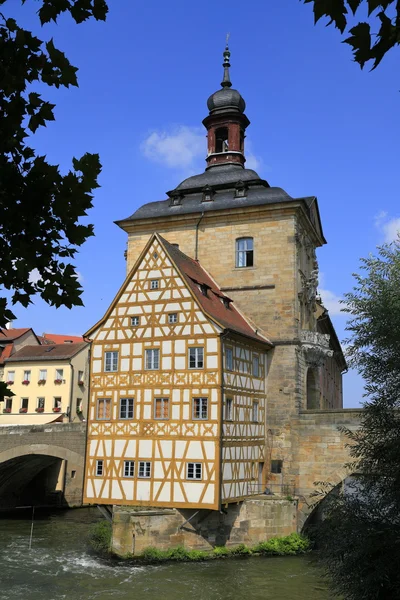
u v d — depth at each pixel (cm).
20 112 541
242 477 3228
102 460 3225
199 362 3103
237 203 4078
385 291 1547
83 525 4209
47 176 538
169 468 3052
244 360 3388
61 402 5662
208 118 4672
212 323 3109
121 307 3353
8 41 527
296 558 3005
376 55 433
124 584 2550
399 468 1339
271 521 3148
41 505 5019
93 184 557
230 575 2683
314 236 4488
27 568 2838
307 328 4075
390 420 1416
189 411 3069
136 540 2920
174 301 3222
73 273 599
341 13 420
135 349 3269
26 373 5866
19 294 601
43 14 523
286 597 2366
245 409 3344
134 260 4341
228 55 4903
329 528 1355
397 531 1252
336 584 1332
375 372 1486
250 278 3934
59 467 5050
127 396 3231
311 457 3491
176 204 4278
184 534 3016
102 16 530
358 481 1441
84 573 2738
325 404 5234
